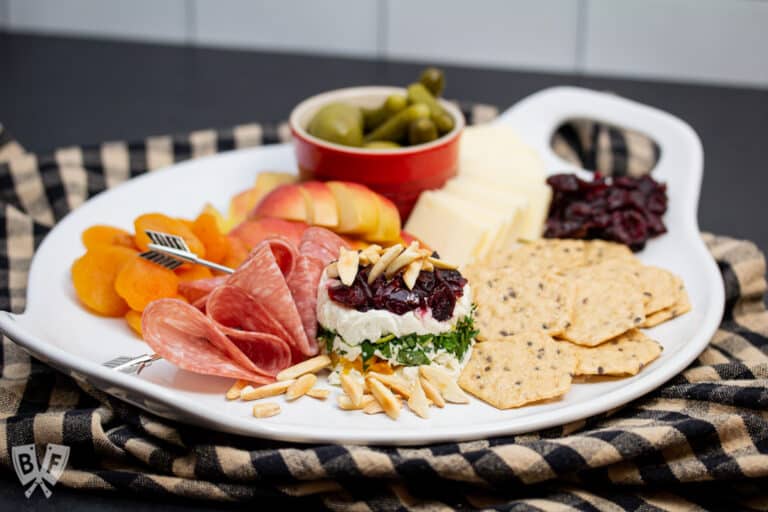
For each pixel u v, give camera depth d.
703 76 0.96
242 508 0.45
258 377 0.49
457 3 0.99
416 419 0.47
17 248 0.60
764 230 0.67
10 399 0.50
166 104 0.83
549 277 0.54
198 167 0.66
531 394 0.48
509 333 0.51
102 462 0.47
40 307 0.53
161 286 0.52
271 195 0.58
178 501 0.45
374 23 0.99
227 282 0.50
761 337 0.54
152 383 0.47
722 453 0.46
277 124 0.72
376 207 0.57
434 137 0.60
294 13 0.99
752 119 0.82
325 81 0.89
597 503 0.45
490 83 0.90
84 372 0.46
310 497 0.45
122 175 0.67
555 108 0.71
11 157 0.66
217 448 0.45
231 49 0.96
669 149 0.67
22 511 0.45
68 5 0.99
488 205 0.60
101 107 0.82
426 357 0.49
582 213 0.61
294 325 0.49
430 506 0.45
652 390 0.49
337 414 0.47
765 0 0.93
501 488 0.45
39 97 0.83
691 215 0.61
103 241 0.57
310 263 0.51
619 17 0.96
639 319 0.52
